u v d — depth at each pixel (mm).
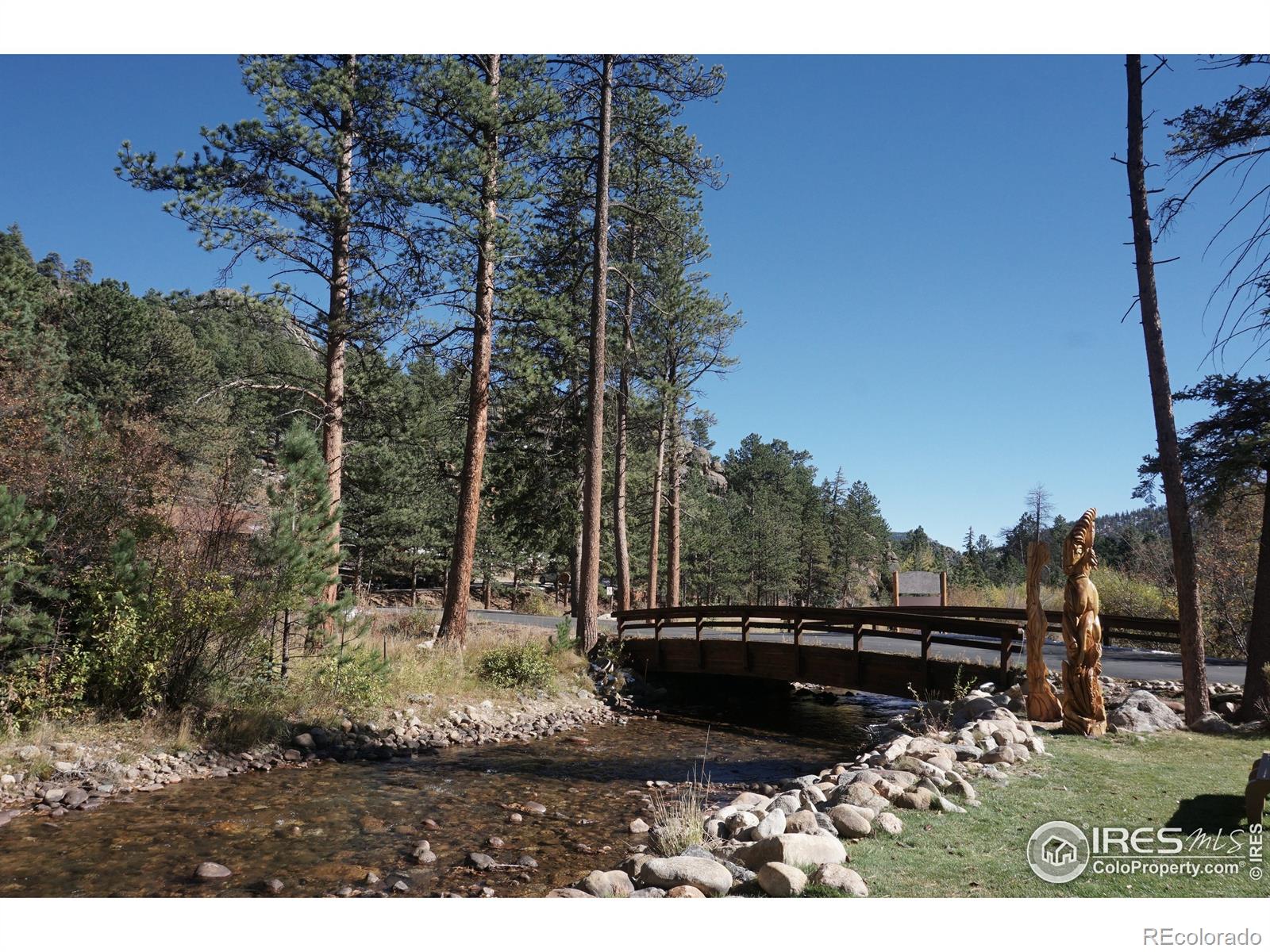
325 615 12578
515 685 15625
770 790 8898
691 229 26547
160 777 9188
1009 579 70000
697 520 46094
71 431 13188
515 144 17859
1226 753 8352
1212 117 10281
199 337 44344
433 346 17609
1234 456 10992
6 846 6848
